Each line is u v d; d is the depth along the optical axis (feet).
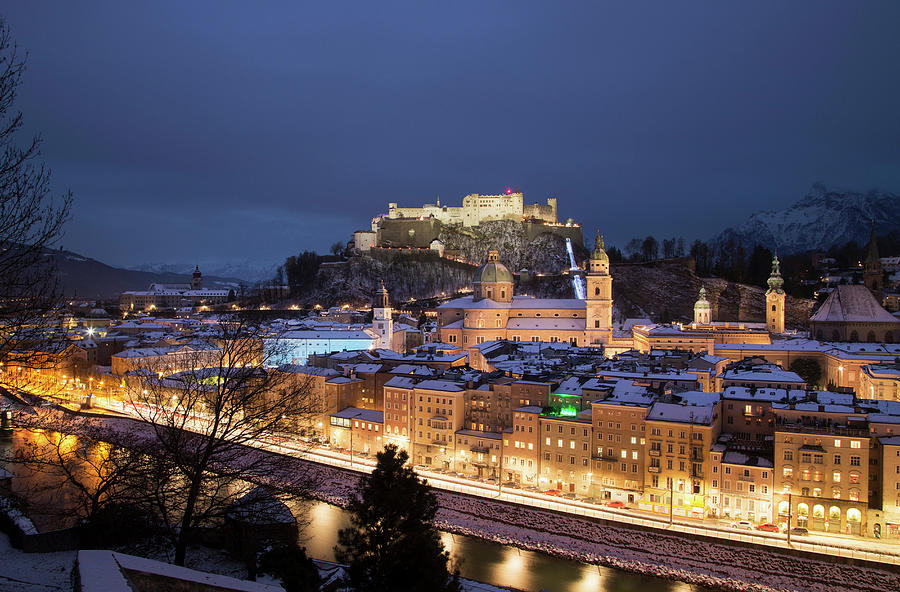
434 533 214.90
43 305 187.11
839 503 400.88
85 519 254.06
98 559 128.57
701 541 393.09
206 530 288.10
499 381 565.53
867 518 395.75
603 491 474.49
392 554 202.49
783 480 416.05
